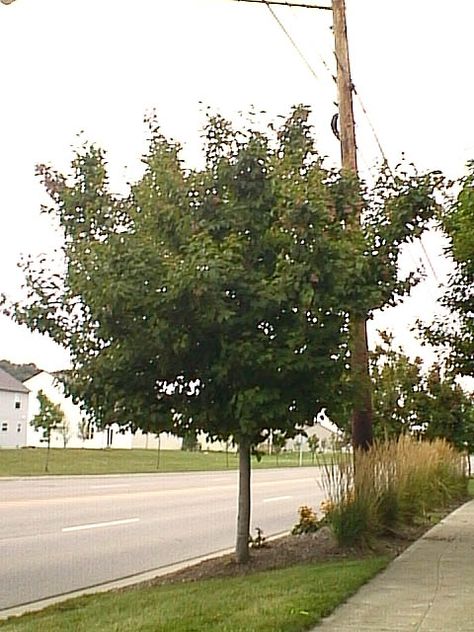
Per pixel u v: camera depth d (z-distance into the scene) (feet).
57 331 38.47
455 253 47.80
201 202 37.09
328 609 28.04
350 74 51.34
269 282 34.99
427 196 39.22
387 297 38.19
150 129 40.19
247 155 36.86
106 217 39.17
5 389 255.50
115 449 248.32
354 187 38.99
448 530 53.98
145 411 36.35
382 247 38.55
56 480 124.36
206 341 35.53
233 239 34.96
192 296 33.14
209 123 38.24
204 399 36.40
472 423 93.91
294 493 108.27
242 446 39.47
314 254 34.32
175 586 35.04
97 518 71.36
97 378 36.70
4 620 30.73
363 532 43.86
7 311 39.42
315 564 38.58
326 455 73.00
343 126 50.57
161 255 34.99
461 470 88.89
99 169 40.32
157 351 35.45
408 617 27.25
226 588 32.12
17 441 258.16
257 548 45.34
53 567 46.47
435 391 92.32
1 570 45.14
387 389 84.53
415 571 36.47
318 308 35.35
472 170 51.67
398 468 53.52
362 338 40.24
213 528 66.08
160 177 37.27
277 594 30.04
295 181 36.45
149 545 55.98
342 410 37.55
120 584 41.29
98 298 34.45
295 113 40.70
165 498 93.61
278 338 35.35
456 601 29.84
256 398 34.35
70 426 261.65
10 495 90.58
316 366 35.04
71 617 28.78
